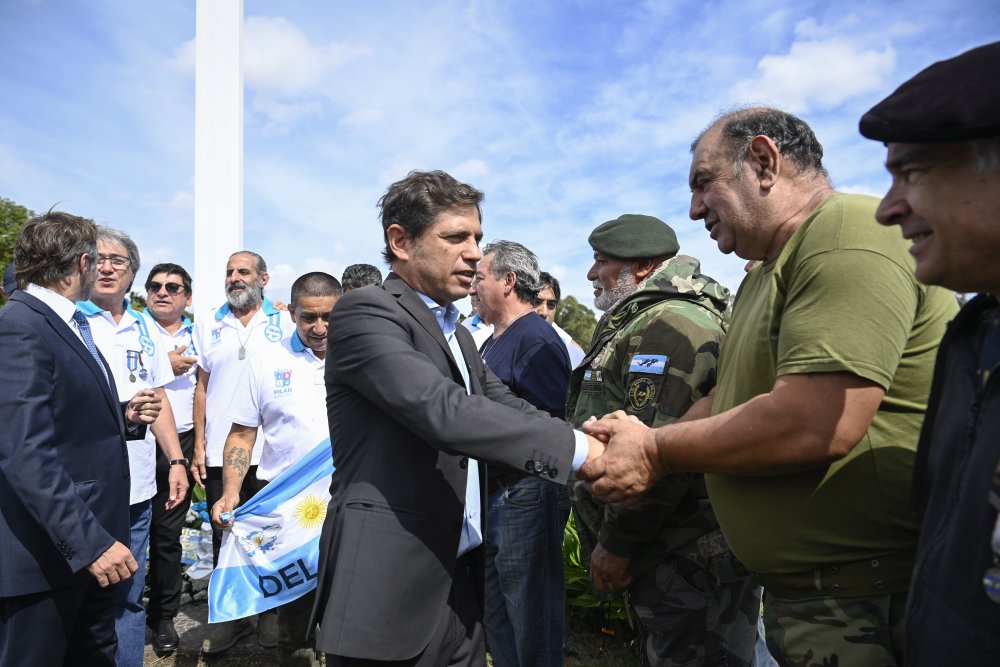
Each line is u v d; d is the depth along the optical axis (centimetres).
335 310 175
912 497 116
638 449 167
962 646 91
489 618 298
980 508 90
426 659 168
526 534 277
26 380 213
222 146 600
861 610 141
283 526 311
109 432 244
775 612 160
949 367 109
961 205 95
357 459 173
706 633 205
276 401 329
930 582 99
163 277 497
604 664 367
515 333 309
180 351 426
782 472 144
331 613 160
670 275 227
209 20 601
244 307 423
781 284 154
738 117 171
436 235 177
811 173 167
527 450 158
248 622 395
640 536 200
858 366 131
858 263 136
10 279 270
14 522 213
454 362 179
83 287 248
